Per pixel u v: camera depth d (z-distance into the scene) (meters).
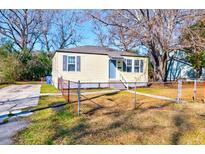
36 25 30.27
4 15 27.47
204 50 12.57
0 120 5.05
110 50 16.25
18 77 22.45
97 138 3.70
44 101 7.94
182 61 19.92
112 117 5.31
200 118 5.20
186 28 11.98
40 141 3.57
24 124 4.68
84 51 14.14
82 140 3.60
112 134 3.91
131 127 4.38
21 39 29.19
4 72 19.30
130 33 14.02
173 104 7.33
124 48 20.52
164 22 12.41
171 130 4.16
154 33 12.37
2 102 7.72
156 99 8.52
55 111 6.07
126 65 15.23
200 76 19.00
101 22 15.13
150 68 19.19
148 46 14.97
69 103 7.46
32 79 24.47
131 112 5.94
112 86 14.58
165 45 12.73
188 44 12.59
